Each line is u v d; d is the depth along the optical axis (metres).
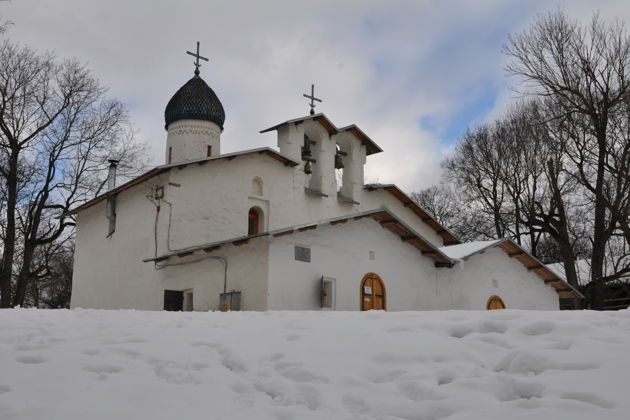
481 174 35.72
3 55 27.33
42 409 5.07
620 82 26.11
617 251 33.16
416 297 21.34
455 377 5.49
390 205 29.20
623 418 4.11
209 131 28.16
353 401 5.15
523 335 6.66
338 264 19.16
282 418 4.84
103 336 8.22
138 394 5.50
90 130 29.33
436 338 6.64
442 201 45.47
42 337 8.46
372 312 9.10
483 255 24.02
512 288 24.70
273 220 24.48
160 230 21.67
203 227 22.22
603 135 26.30
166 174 22.00
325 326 7.66
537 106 32.78
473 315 7.75
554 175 30.94
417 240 21.42
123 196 24.31
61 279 39.59
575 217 33.59
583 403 4.41
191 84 28.58
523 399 4.77
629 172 26.61
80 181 29.33
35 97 27.77
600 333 6.39
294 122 25.94
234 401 5.30
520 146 33.28
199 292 19.31
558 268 35.22
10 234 26.75
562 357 5.50
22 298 27.34
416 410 4.80
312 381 5.67
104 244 25.06
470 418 4.44
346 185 28.31
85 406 5.16
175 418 4.84
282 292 17.52
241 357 6.47
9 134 27.03
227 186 23.27
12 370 6.45
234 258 18.44
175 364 6.45
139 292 22.12
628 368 5.11
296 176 25.80
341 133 28.19
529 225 32.16
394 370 5.74
